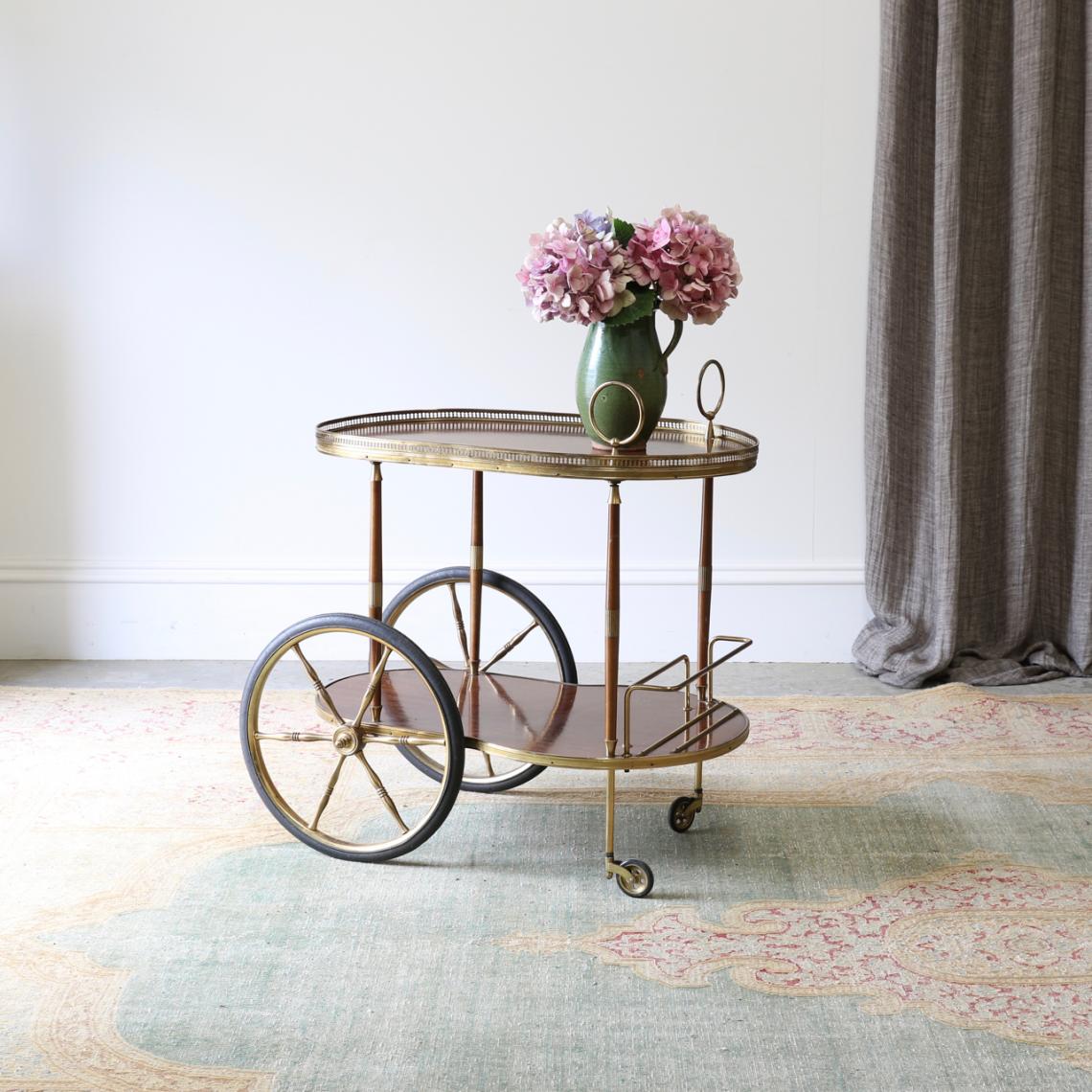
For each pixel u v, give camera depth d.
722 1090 1.93
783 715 3.57
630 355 2.58
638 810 2.94
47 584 4.09
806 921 2.44
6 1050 2.00
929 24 3.78
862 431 4.07
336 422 2.87
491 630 4.14
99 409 4.03
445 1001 2.16
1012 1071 1.98
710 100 3.93
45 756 3.22
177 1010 2.12
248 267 3.98
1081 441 3.88
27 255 3.96
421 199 3.96
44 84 3.88
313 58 3.89
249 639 4.14
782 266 4.00
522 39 3.90
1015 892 2.55
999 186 3.85
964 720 3.52
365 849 2.66
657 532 4.10
